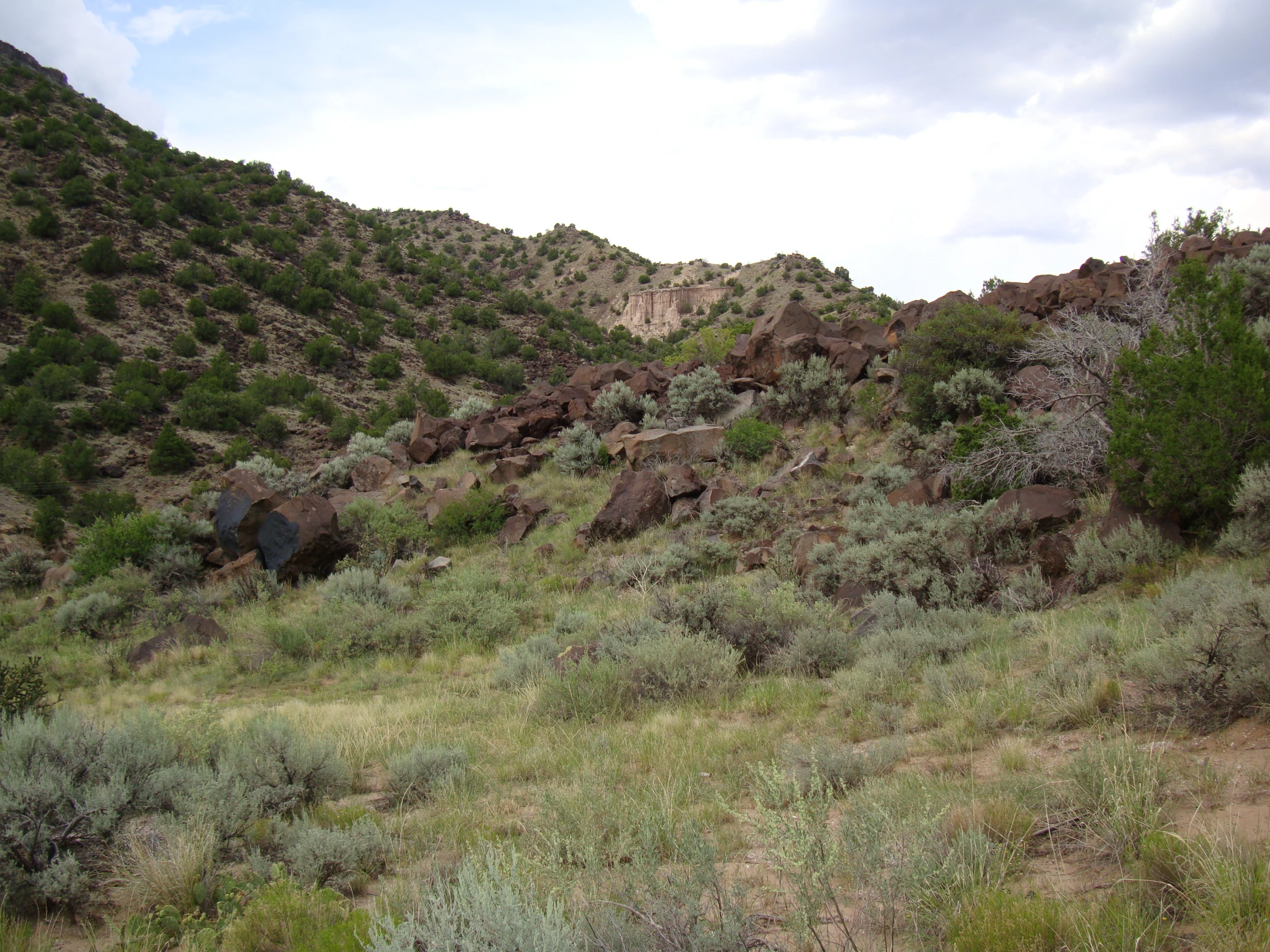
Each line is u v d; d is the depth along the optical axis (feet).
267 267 252.01
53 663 52.47
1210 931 8.67
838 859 11.57
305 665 48.98
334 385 210.59
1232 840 10.59
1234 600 17.08
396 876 15.66
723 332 95.35
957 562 36.76
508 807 19.58
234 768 20.10
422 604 56.65
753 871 13.53
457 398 224.33
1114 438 32.94
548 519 67.62
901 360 59.57
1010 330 56.18
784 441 65.92
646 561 51.98
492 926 8.55
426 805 20.71
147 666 50.67
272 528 67.97
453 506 69.67
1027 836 12.92
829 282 352.49
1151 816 11.87
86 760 18.53
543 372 267.39
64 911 15.10
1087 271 65.21
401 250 354.95
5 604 77.51
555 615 50.29
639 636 34.76
